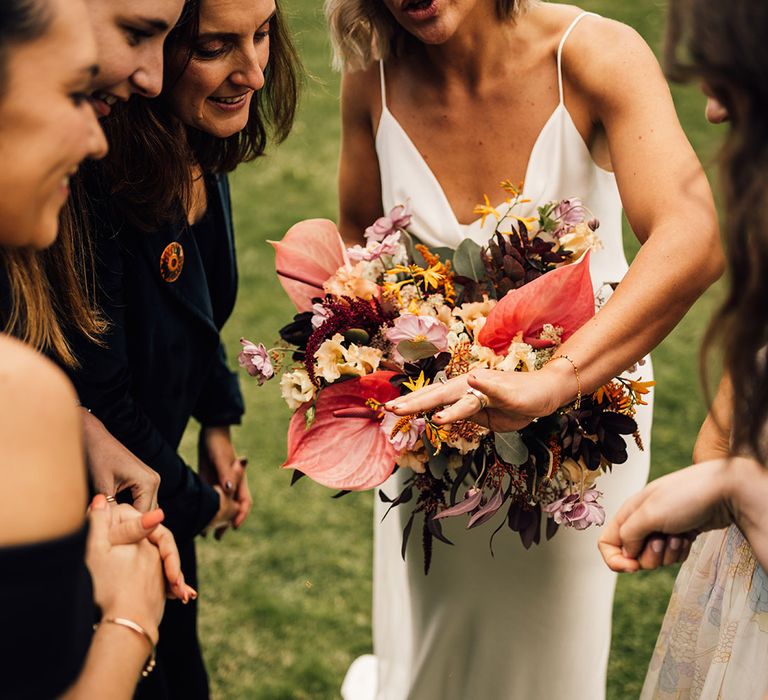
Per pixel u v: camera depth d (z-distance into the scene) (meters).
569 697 2.15
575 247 1.71
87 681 1.09
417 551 2.11
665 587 2.88
